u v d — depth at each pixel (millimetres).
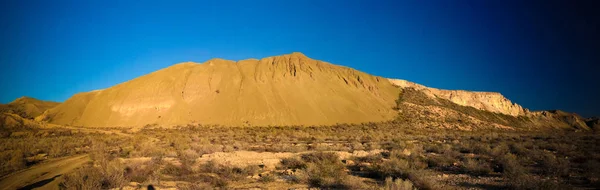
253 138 38594
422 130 65312
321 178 12586
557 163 15555
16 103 112500
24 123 54281
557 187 11016
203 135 45219
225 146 25906
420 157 18500
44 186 11953
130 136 44906
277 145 27125
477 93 142875
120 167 13375
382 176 13547
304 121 74688
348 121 77000
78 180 11539
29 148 25062
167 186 11938
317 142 31891
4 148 25062
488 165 16156
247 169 14867
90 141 33250
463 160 18125
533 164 17266
